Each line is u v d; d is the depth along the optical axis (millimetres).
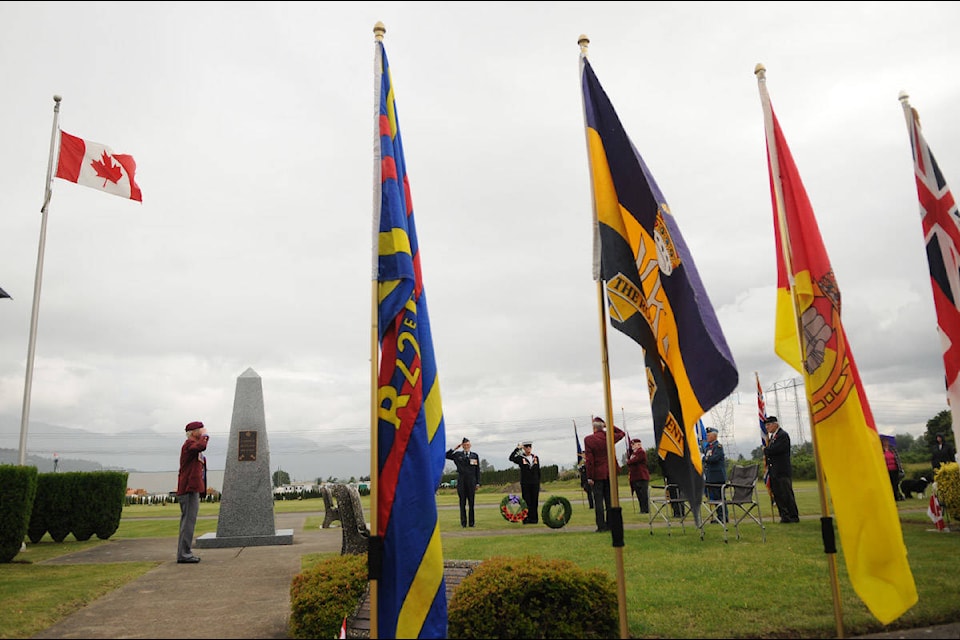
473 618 4922
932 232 6484
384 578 4570
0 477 10102
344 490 9000
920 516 13539
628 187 5293
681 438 4816
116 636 5355
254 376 13094
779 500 12703
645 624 5238
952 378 6211
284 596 6938
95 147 15203
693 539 10227
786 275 5730
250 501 12445
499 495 39344
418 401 4867
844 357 5363
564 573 5035
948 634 4906
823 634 4977
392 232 4980
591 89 5527
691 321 4879
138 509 34219
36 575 8383
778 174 5738
